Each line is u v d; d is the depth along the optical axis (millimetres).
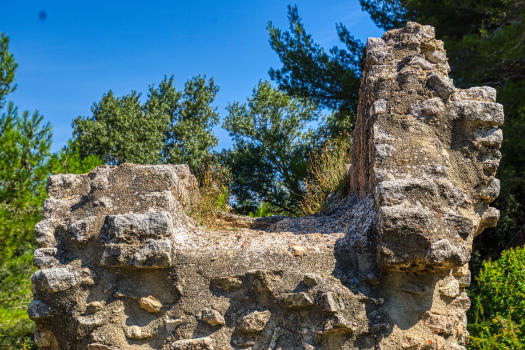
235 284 3219
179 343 3094
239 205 17438
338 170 5961
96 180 3553
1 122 7785
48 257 3324
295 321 3145
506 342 5094
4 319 8547
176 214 3570
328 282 3145
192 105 23359
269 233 3846
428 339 3135
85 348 3193
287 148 19312
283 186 17812
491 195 3467
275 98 20672
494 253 10453
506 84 8852
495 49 8531
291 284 3184
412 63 3811
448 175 3301
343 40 11773
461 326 3432
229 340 3148
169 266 3229
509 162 9367
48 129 8141
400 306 3207
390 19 11445
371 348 3102
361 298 3133
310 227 4125
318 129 19719
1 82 8094
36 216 8125
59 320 3256
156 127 20438
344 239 3400
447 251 2920
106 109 20625
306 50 11609
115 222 3209
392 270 3193
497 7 9586
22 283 9312
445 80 3613
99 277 3275
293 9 12109
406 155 3381
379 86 3789
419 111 3580
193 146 20703
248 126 20469
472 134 3535
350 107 11484
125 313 3229
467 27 10438
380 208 3057
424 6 10289
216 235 3682
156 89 24000
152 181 3521
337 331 3084
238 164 18594
